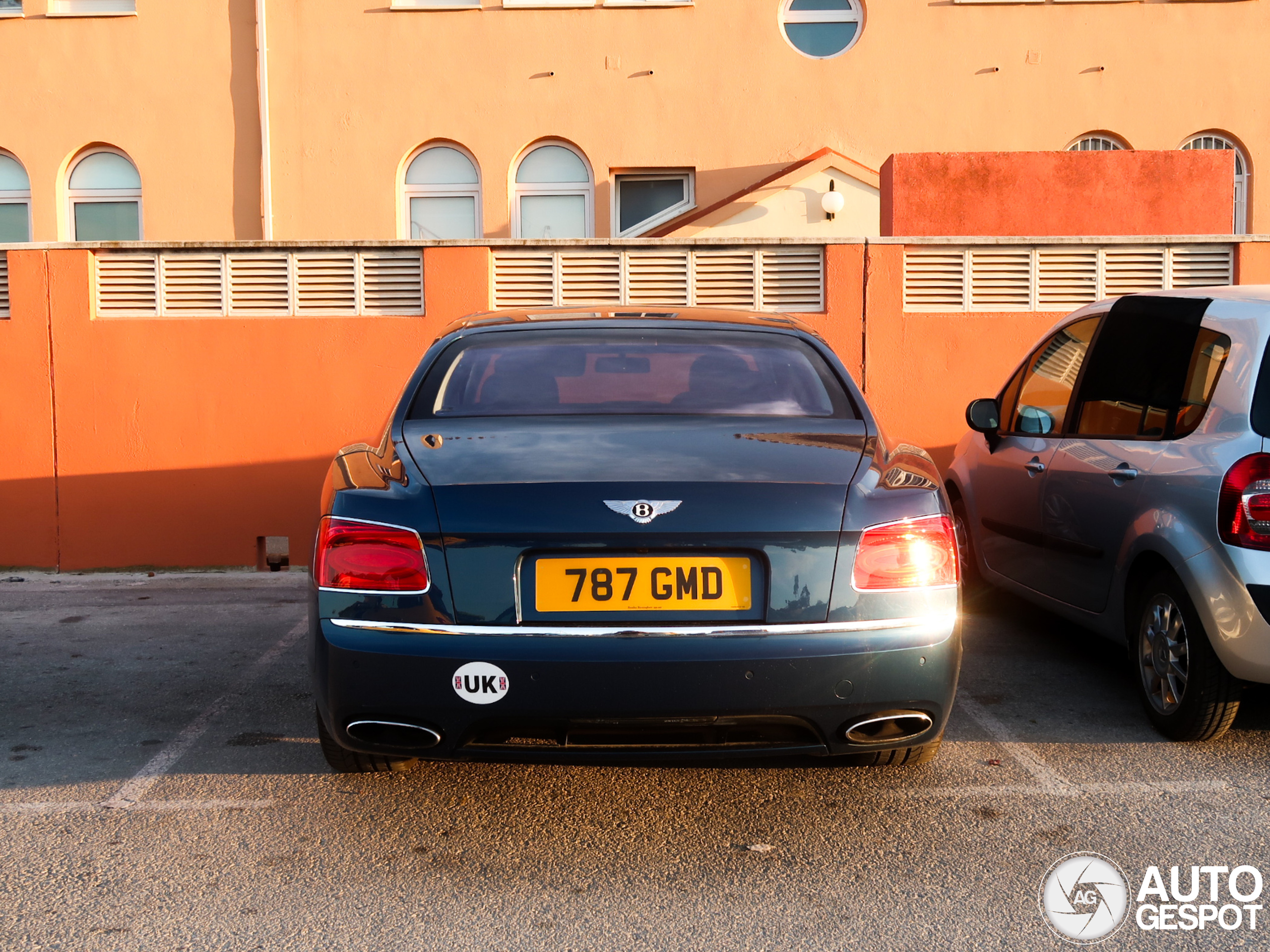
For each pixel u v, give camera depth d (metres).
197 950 2.34
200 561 6.82
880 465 2.85
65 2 12.17
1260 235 6.61
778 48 12.05
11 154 12.38
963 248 6.73
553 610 2.55
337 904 2.56
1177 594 3.55
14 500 6.79
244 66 12.05
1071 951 2.34
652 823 3.03
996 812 3.09
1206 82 11.96
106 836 2.94
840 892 2.61
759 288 6.80
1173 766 3.45
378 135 12.09
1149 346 4.06
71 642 5.14
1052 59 11.99
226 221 12.12
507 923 2.46
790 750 2.62
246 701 4.19
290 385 6.75
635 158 12.13
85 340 6.73
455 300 6.71
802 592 2.57
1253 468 3.26
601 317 3.81
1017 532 4.89
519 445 2.85
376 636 2.58
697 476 2.63
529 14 12.09
